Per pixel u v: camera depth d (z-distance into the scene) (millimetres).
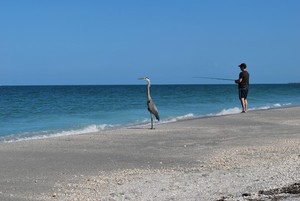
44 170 11062
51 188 9180
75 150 14125
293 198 7254
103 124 25094
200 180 9375
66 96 72250
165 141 15930
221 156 12586
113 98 63469
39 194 8703
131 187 9047
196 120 23422
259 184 8602
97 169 11141
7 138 19297
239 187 8500
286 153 12508
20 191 8945
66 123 26281
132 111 35625
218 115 28016
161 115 30688
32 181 9844
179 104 45625
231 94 78375
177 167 11242
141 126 21422
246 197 7578
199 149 14031
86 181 9773
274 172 9695
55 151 13945
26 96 72250
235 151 13328
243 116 25062
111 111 35875
